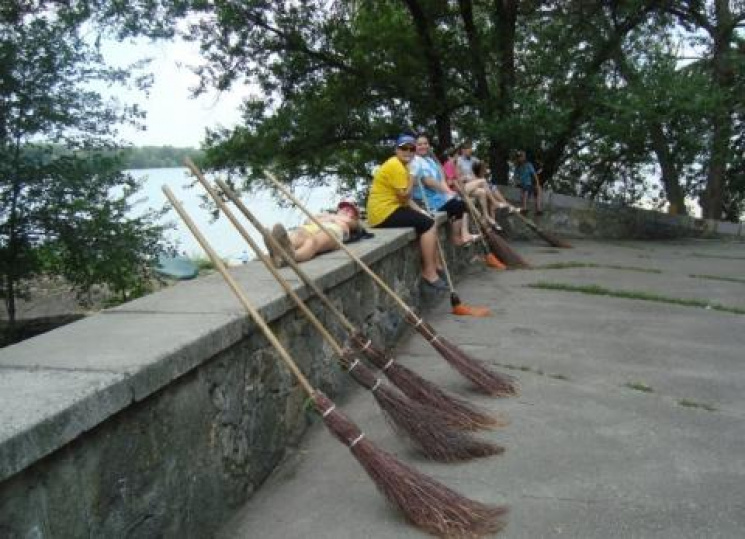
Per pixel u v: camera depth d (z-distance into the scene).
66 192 11.30
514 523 2.98
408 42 16.50
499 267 9.66
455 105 16.58
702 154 14.76
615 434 3.91
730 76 16.73
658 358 5.38
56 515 2.03
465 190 9.56
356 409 4.36
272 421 3.56
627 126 13.58
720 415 4.22
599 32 15.07
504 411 4.25
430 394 3.92
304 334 4.06
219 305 3.41
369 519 3.04
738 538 2.87
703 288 8.24
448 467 3.51
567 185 19.69
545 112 13.62
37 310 13.41
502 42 15.84
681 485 3.32
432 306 7.23
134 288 12.47
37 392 2.12
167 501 2.61
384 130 16.97
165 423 2.60
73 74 11.05
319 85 17.69
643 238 14.77
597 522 2.98
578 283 8.44
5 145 10.80
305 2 16.56
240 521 3.07
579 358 5.37
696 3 16.62
